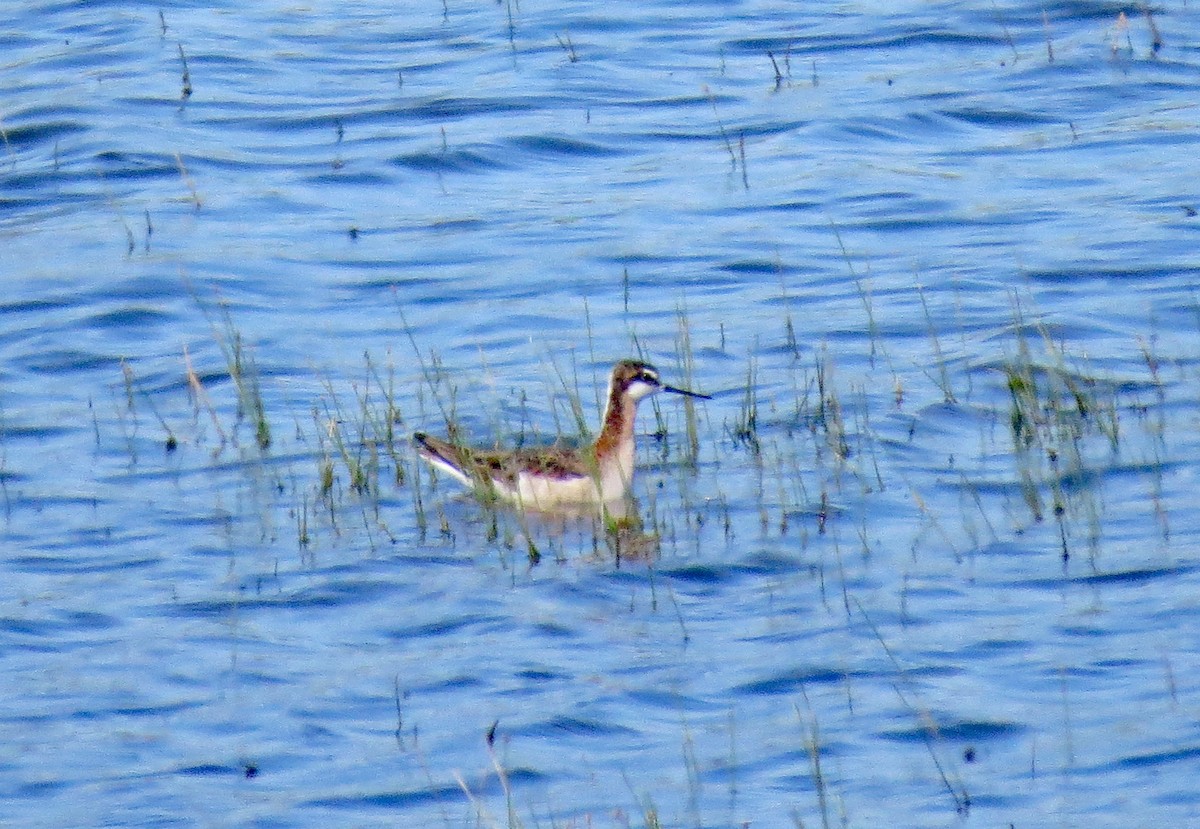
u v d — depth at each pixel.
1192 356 18.59
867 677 12.44
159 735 12.00
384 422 17.86
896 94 28.77
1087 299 20.64
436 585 14.25
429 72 30.52
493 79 30.05
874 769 11.28
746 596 13.86
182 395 18.95
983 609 13.38
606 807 10.95
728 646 13.02
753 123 27.83
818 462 16.42
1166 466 15.78
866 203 24.58
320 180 26.02
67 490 16.36
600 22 33.12
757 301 21.39
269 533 15.34
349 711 12.27
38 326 21.11
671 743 11.73
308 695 12.48
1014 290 21.16
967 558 14.27
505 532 15.11
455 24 33.41
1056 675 12.30
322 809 11.02
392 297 21.97
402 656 13.05
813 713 12.01
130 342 20.70
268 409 18.45
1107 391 17.73
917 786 11.04
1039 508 15.14
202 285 22.30
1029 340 19.42
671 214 24.47
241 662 12.99
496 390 18.80
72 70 30.67
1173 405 17.22
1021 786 10.99
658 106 28.77
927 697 12.10
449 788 11.23
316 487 16.33
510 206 25.09
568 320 21.03
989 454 16.39
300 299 21.98
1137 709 11.77
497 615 13.66
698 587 14.05
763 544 14.74
